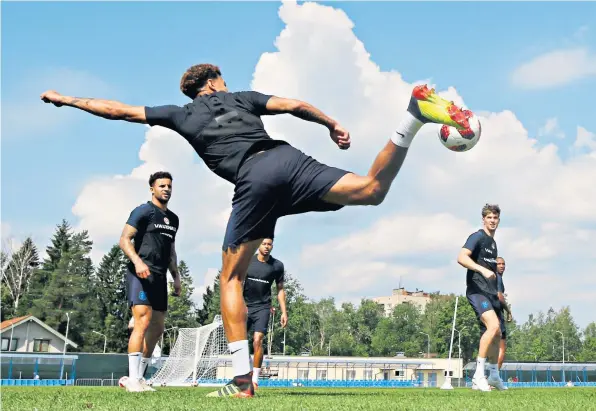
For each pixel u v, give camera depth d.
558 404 3.34
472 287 9.13
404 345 132.50
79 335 89.00
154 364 28.41
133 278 7.21
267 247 9.36
